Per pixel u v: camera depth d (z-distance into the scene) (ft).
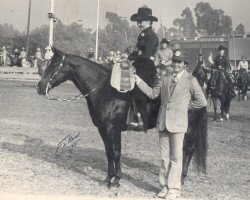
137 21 25.36
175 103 20.84
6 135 36.14
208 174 26.61
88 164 27.91
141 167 27.63
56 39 116.78
